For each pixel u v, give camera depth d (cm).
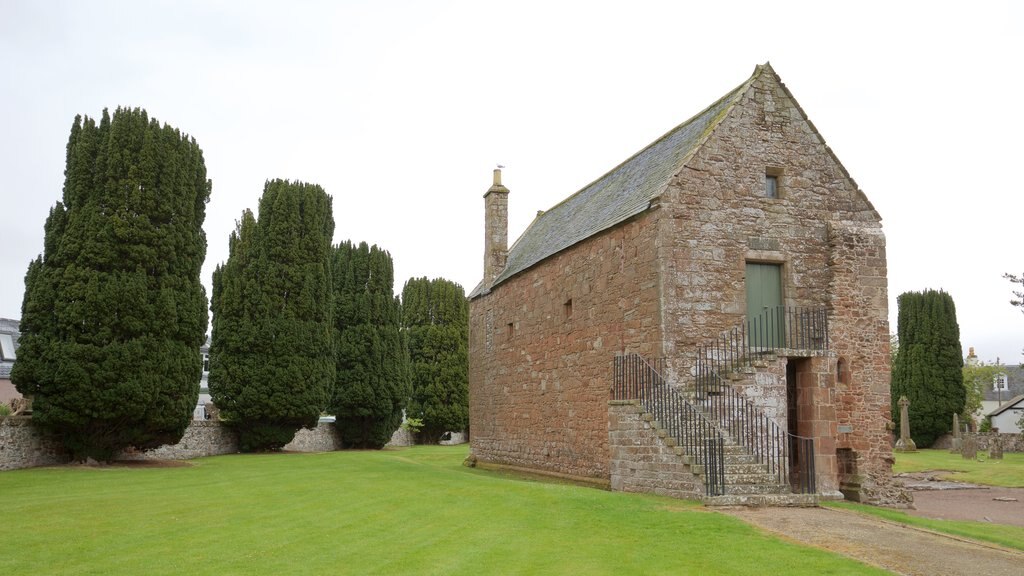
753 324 1703
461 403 4412
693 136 1873
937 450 4206
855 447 1691
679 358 1617
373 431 3575
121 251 1964
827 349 1684
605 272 1867
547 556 913
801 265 1752
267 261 2911
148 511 1206
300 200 3030
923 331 4353
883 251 1788
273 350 2845
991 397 6731
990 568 877
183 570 841
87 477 1688
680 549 947
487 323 2741
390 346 3622
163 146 2062
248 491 1441
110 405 1898
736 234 1705
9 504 1263
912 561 901
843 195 1809
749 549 942
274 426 2872
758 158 1752
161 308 2009
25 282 1984
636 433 1495
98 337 1902
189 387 2102
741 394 1559
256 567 856
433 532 1052
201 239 2220
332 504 1284
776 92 1794
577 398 1992
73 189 1947
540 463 2222
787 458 1552
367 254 3669
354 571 841
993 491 2158
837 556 911
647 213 1691
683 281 1647
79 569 842
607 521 1117
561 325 2111
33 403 1886
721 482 1316
